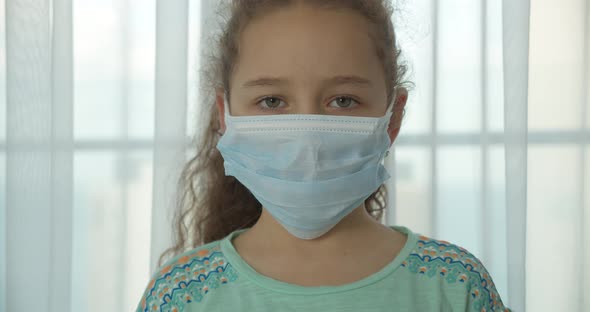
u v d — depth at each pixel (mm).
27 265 1455
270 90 720
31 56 1423
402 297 711
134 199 1492
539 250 1508
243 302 706
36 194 1449
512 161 1371
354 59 708
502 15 1383
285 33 706
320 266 740
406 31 1213
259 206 1045
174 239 1240
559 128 1489
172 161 1367
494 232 1434
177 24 1379
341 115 732
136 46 1482
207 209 1068
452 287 738
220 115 857
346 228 770
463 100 1449
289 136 713
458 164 1456
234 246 785
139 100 1489
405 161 1444
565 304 1503
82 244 1494
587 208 1490
